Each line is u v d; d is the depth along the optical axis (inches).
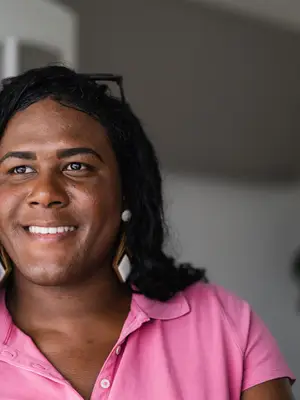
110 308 48.3
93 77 48.6
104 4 86.8
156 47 96.1
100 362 45.3
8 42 71.4
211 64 102.2
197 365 46.3
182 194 122.4
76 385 43.9
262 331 49.9
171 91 103.3
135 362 45.4
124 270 48.9
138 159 50.0
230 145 117.6
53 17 75.2
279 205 132.6
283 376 47.8
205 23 95.8
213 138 114.7
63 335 46.3
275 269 131.5
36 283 44.0
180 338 47.6
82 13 86.2
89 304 47.0
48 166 43.8
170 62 99.0
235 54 102.6
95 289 47.1
